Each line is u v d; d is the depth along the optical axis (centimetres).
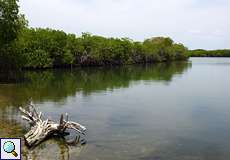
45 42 10994
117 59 15588
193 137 2748
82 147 2392
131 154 2262
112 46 14812
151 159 2178
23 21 6250
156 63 18975
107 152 2291
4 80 6384
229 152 2373
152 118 3462
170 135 2797
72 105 4100
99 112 3709
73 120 3269
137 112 3775
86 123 3150
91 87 6069
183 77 8869
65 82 6762
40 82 6569
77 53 13025
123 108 4000
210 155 2305
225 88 6291
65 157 2169
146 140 2617
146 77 8625
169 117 3534
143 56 18325
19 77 6956
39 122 2703
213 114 3738
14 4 5922
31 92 5072
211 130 2994
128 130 2923
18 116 3259
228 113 3797
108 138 2642
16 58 6400
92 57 13562
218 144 2564
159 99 4800
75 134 2733
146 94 5309
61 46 11681
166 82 7381
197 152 2361
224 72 11119
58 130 2669
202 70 12194
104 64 14938
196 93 5522
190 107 4169
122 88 6056
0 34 5909
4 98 4403
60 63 11894
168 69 12575
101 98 4759
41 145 2417
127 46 16038
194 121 3356
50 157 2161
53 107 3919
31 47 10281
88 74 9231
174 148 2434
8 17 5912
